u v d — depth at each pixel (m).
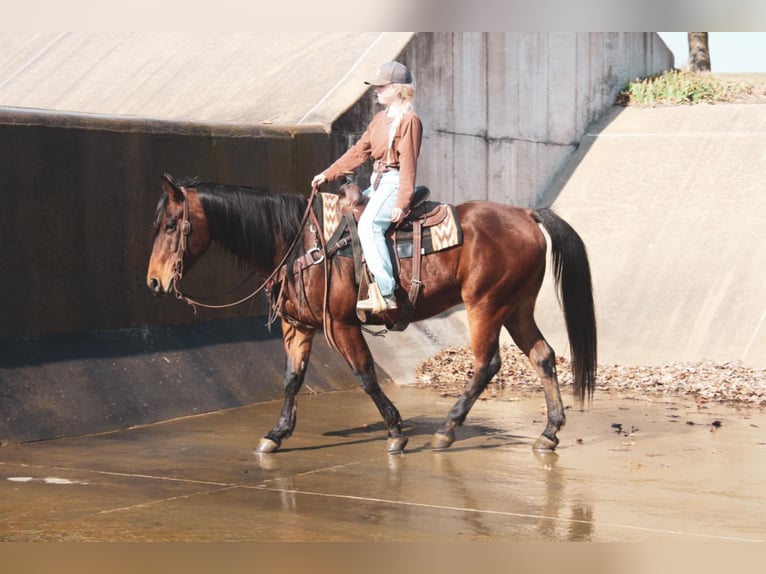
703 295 16.56
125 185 12.88
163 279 9.51
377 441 10.64
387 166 9.60
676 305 16.55
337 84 17.17
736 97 23.56
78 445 10.31
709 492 8.45
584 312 10.06
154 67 20.97
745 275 16.72
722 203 18.89
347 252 9.64
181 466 9.44
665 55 25.73
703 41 29.03
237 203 9.63
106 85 21.19
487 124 19.73
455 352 16.05
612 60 23.47
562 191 20.97
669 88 23.41
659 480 8.87
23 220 11.70
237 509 7.93
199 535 7.21
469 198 19.39
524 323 10.34
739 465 9.46
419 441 10.65
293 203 9.88
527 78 20.70
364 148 9.85
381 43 18.14
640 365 15.33
